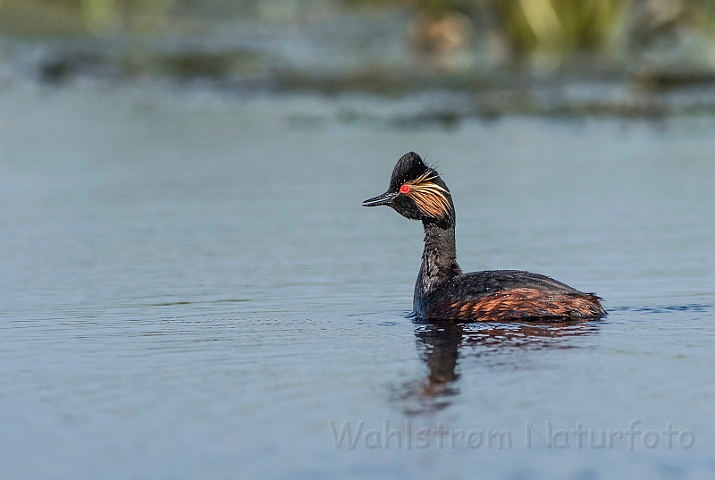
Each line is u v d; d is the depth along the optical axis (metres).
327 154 24.98
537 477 8.29
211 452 8.83
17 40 44.56
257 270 15.60
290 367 10.96
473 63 37.97
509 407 9.66
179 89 35.69
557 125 28.53
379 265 15.87
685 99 31.64
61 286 14.88
